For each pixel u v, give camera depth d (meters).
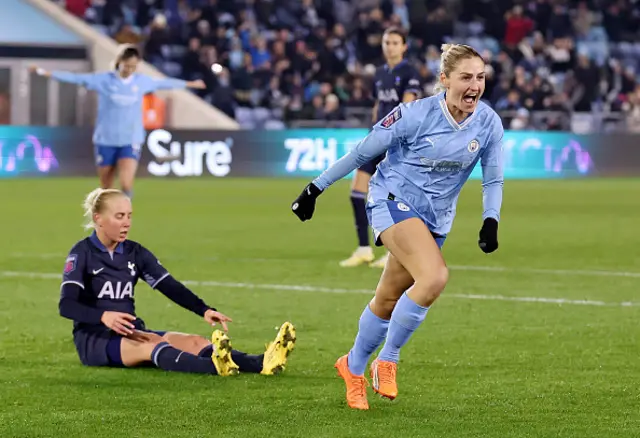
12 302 14.05
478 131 8.53
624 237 22.19
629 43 48.44
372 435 7.95
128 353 9.91
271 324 12.67
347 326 12.50
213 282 15.91
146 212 27.06
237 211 27.53
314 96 42.03
